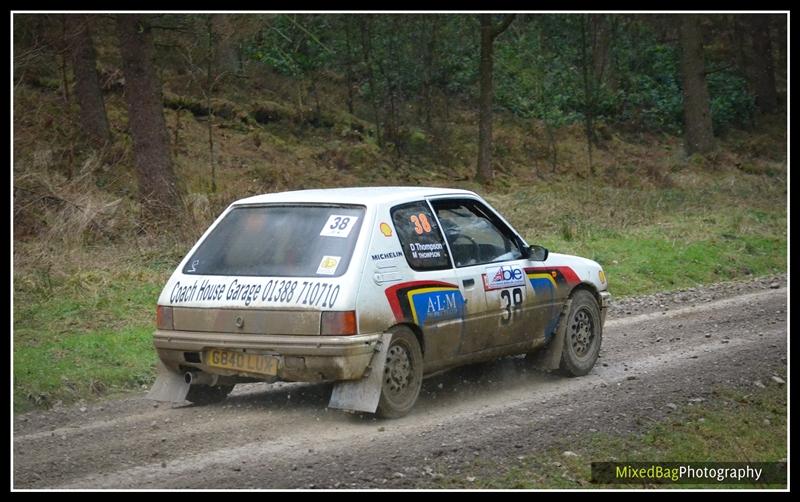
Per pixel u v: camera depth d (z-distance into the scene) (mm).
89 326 10391
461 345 8008
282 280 7230
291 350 7051
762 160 34312
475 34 32031
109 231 14180
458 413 7828
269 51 28297
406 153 26891
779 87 44688
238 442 6922
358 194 7836
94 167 16359
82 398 8289
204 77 26000
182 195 15984
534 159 29109
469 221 8430
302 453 6648
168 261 13258
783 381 9258
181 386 7758
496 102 32312
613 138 32969
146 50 16172
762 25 40625
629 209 21297
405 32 29141
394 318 7316
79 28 19328
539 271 8828
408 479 6176
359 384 7199
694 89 33000
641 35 39875
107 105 23578
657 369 9656
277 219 7672
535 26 36469
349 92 28234
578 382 9055
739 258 17188
